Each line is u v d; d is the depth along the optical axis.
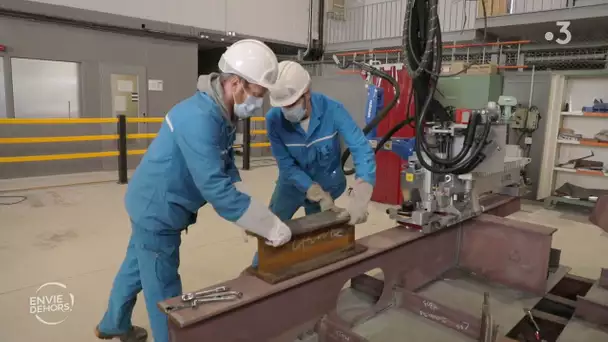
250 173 7.09
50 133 6.14
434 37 1.90
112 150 6.76
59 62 6.11
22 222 4.04
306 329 1.69
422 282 2.40
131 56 6.79
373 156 2.16
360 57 8.20
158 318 1.74
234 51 1.52
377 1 8.85
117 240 3.59
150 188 1.62
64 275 2.88
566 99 5.37
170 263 1.75
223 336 1.40
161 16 6.98
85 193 5.22
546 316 2.19
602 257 3.47
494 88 5.29
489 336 1.72
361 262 1.91
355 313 2.22
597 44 5.45
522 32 5.55
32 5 5.65
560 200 5.04
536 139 5.30
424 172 2.25
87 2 6.16
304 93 1.98
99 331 2.04
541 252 2.33
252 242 3.65
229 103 1.56
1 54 5.55
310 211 2.59
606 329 2.04
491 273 2.53
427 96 1.98
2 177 5.82
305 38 9.12
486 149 2.20
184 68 7.50
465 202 2.48
